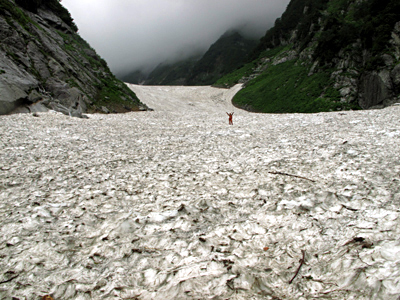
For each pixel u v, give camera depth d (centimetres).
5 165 1108
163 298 403
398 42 5400
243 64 15362
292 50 11231
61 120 2475
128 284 436
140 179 945
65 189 860
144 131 2245
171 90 11850
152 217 648
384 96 5069
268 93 8562
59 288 430
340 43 6900
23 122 2119
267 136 1695
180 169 1045
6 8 3641
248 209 665
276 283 413
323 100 6006
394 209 569
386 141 1236
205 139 1748
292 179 830
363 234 496
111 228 612
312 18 10169
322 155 1078
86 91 4006
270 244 517
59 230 609
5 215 677
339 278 404
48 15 5378
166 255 504
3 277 455
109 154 1369
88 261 499
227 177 905
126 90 5722
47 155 1312
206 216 644
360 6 7931
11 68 2783
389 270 394
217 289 410
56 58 3941
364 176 786
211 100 10456
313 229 545
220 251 504
